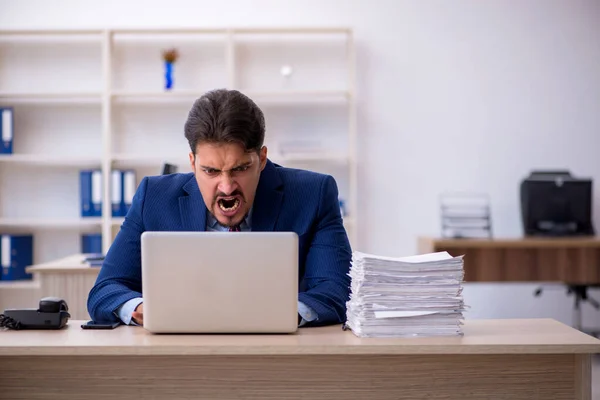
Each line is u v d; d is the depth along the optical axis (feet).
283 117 18.63
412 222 18.66
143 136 18.56
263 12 18.54
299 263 7.12
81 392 5.91
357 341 5.81
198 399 5.90
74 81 18.56
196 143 6.19
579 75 18.76
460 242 16.12
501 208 18.72
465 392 5.91
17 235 17.88
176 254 6.01
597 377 14.34
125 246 7.16
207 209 7.12
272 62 18.57
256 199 7.14
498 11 18.65
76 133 18.60
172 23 18.49
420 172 18.66
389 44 18.61
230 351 5.63
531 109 18.72
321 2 18.54
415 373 5.90
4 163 18.60
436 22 18.60
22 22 18.40
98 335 6.11
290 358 5.88
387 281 6.02
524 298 18.99
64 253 18.63
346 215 18.33
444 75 18.63
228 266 6.01
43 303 6.43
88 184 17.60
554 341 5.82
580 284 16.65
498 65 18.67
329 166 18.69
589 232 17.26
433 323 6.04
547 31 18.70
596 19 18.70
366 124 18.61
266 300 6.04
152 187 7.32
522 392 5.92
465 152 18.66
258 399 5.89
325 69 18.60
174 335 6.07
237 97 6.28
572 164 18.81
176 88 18.52
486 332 6.23
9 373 5.92
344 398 5.90
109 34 17.75
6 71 18.53
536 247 16.37
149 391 5.90
